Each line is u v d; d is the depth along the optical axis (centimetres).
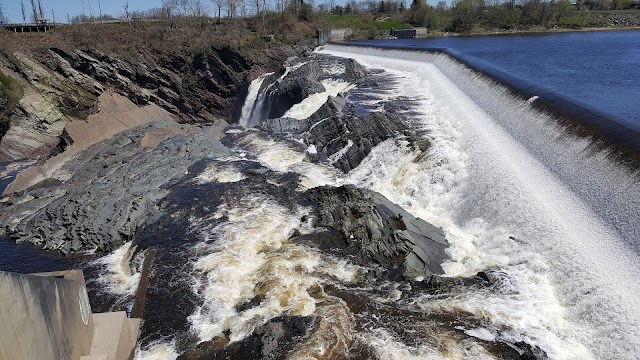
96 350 1962
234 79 9119
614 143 2700
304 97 6550
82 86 7525
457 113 4616
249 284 2631
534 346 2033
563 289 2297
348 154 4366
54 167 4872
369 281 2580
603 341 1977
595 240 2381
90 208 3438
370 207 3112
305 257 2808
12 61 6675
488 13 15962
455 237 2984
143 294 2609
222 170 4259
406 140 4062
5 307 1281
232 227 3225
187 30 9794
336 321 2245
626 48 9175
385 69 7906
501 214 2936
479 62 5900
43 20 9588
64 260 3138
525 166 3212
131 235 3303
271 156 4675
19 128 6369
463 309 2284
